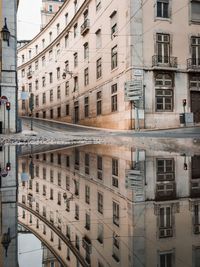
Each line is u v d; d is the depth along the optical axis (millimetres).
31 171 5527
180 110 26438
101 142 13344
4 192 3740
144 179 4531
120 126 26938
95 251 1757
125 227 2225
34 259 1667
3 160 7066
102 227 2246
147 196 3363
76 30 38438
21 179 4715
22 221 2438
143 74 25562
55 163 6531
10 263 1619
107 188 3910
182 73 26609
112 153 8281
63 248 1835
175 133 19469
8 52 21062
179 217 2475
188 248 1766
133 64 25281
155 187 3906
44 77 51031
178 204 2961
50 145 11711
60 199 3312
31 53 56344
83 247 1830
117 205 2969
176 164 5977
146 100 25562
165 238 1958
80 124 37406
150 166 5812
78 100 38125
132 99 24922
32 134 20266
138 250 1751
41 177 4895
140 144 11836
